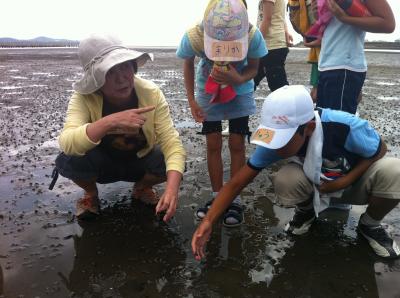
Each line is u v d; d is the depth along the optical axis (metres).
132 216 2.97
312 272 2.32
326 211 3.02
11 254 2.49
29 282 2.23
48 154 4.36
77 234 2.73
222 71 2.70
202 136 5.10
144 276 2.29
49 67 16.11
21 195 3.30
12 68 15.70
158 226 2.83
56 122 5.93
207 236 2.36
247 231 2.78
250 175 2.44
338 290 2.17
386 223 2.83
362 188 2.55
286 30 4.94
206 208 2.98
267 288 2.19
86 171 2.82
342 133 2.41
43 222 2.87
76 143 2.44
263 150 2.40
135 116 2.40
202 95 3.02
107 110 2.70
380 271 2.33
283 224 2.87
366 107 7.04
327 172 2.51
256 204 3.17
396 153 4.27
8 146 4.67
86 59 2.44
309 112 2.27
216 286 2.21
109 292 2.16
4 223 2.86
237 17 2.61
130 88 2.52
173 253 2.52
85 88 2.48
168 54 28.20
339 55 3.24
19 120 6.07
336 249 2.55
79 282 2.24
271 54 4.66
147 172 2.97
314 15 3.50
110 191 3.38
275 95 2.26
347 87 3.28
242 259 2.45
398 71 14.65
